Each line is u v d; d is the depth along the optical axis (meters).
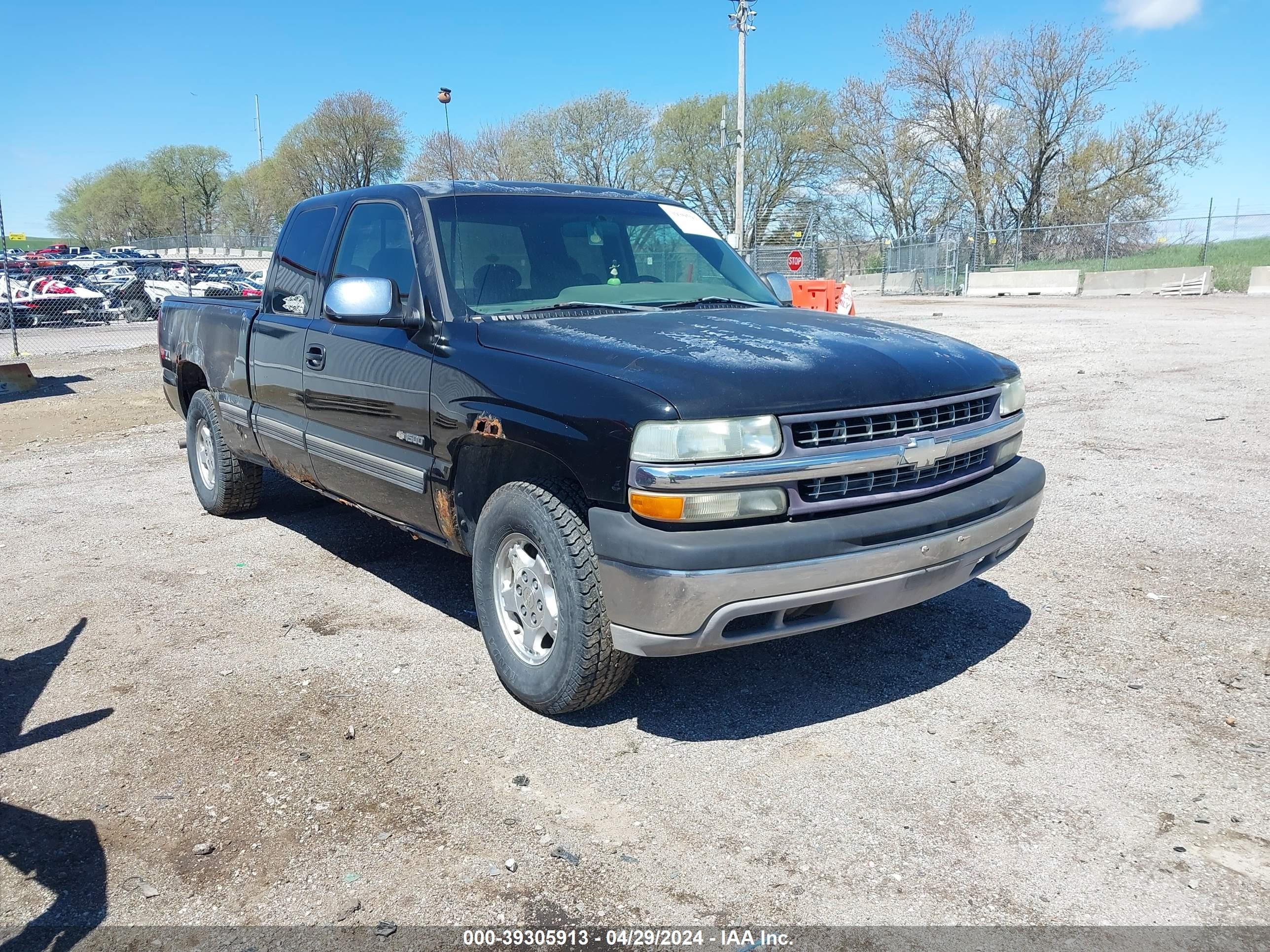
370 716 3.59
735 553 2.90
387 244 4.36
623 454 3.00
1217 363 12.18
